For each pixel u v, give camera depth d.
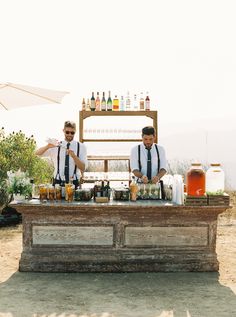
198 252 5.25
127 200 5.44
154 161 5.74
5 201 8.60
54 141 5.47
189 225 5.23
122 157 7.81
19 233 7.54
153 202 5.31
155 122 7.42
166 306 4.12
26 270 5.20
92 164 8.98
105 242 5.22
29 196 5.51
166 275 5.10
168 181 5.60
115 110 7.45
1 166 9.28
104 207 5.08
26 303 4.20
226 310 4.02
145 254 5.21
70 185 5.33
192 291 4.55
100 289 4.60
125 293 4.48
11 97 5.52
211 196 5.11
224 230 8.06
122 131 7.53
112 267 5.19
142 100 7.52
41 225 5.21
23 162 9.50
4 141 9.56
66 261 5.20
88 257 5.20
